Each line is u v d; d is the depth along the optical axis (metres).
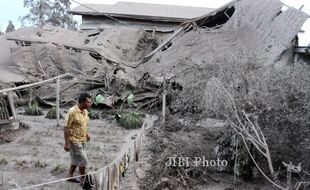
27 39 20.42
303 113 7.87
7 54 21.69
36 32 22.72
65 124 6.88
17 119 12.55
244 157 8.12
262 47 16.09
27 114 14.62
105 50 20.70
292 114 7.82
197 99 9.53
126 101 16.78
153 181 7.65
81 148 7.15
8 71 18.52
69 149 7.10
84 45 20.97
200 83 9.39
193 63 11.69
